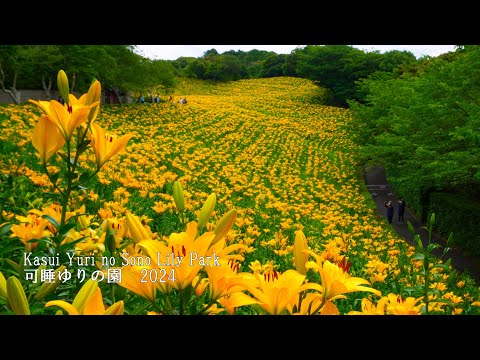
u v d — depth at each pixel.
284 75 77.44
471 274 12.92
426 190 18.75
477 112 11.83
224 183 17.48
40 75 28.95
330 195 22.00
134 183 9.19
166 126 32.25
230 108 45.31
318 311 0.98
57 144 1.24
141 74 38.56
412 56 53.38
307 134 37.69
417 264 6.21
